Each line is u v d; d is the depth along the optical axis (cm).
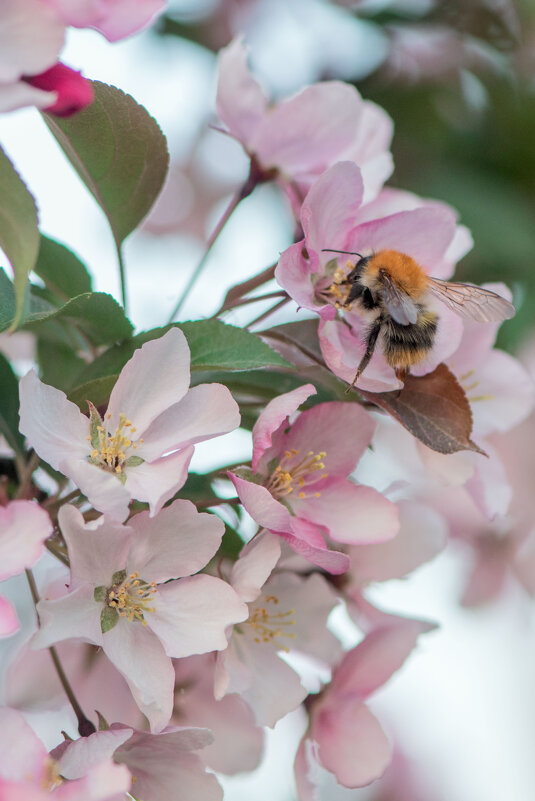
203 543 35
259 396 38
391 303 37
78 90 33
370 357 37
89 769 34
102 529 34
